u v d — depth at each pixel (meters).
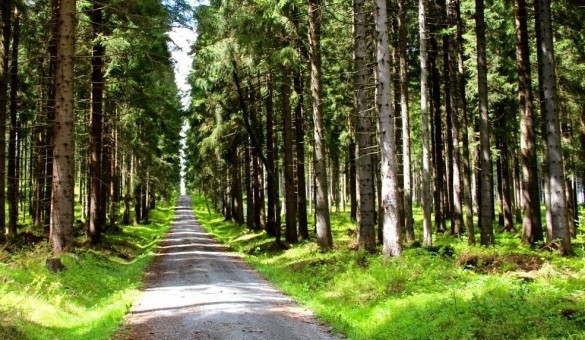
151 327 9.56
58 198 15.16
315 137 20.89
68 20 15.10
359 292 12.00
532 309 7.94
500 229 29.77
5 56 17.94
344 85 28.38
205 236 41.31
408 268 12.65
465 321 8.10
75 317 10.67
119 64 20.12
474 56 25.97
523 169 19.45
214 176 41.47
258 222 37.06
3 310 8.60
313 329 9.38
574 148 27.45
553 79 14.47
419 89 30.55
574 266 11.85
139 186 44.66
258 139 30.16
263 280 16.78
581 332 6.71
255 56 22.31
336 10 21.55
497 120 28.66
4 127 18.14
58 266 13.48
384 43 13.81
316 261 16.64
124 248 25.92
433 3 24.84
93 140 23.17
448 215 35.00
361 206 16.19
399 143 30.08
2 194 18.27
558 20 19.03
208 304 11.82
